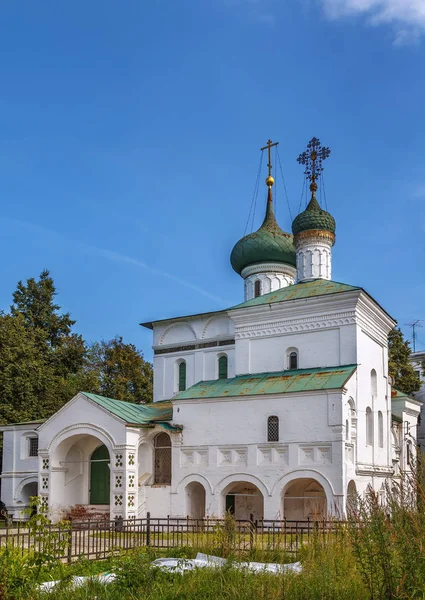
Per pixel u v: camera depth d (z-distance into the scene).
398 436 43.97
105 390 64.06
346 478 32.16
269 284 47.84
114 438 35.84
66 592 13.80
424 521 13.70
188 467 36.03
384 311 39.66
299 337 37.81
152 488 36.59
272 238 47.81
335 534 16.97
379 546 12.63
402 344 58.00
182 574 15.20
